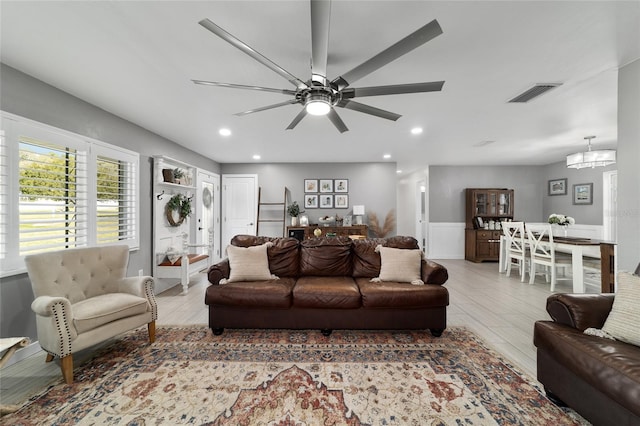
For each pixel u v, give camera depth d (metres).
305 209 6.41
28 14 1.57
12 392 1.76
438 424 1.49
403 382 1.86
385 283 2.70
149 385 1.83
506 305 3.38
